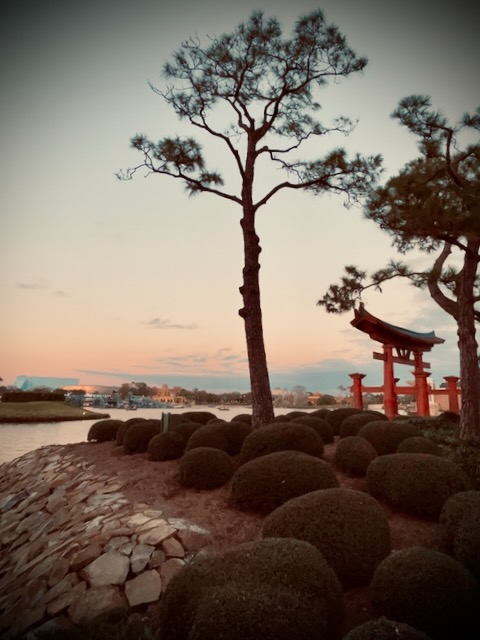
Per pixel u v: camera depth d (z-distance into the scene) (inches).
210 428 371.6
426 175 440.1
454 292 539.2
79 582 179.6
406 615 123.3
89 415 1483.8
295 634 101.4
